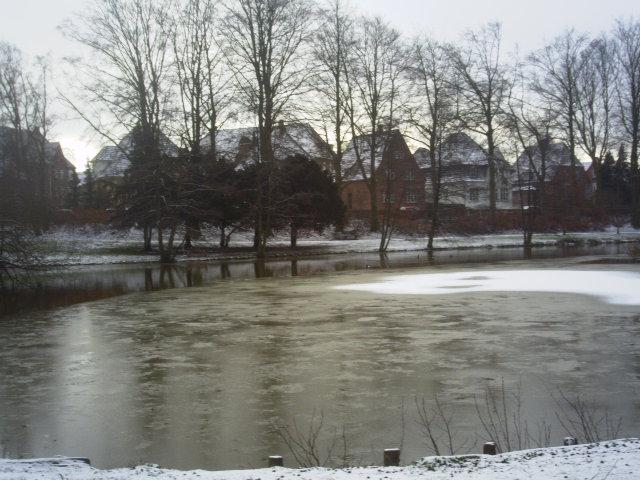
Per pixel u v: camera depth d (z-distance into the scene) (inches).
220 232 2262.6
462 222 2620.6
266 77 1814.7
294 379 494.0
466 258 1824.6
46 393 473.4
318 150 2251.5
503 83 2379.4
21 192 1690.5
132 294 1099.9
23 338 700.7
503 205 3570.4
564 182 2667.3
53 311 911.0
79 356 599.8
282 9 1798.7
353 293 1026.7
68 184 2967.5
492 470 233.9
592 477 212.8
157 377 512.1
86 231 2176.4
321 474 242.2
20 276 1349.7
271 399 443.5
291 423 393.4
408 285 1122.0
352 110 2241.6
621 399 421.7
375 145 2240.4
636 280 1085.8
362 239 2422.5
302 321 762.2
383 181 2321.6
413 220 2551.7
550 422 381.4
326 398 442.3
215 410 422.9
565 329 663.8
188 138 1750.7
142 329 739.4
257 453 347.9
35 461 286.0
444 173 2294.5
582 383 461.1
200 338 672.4
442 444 351.6
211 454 347.9
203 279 1343.5
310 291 1070.4
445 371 504.4
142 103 1692.9
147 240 1985.7
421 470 243.1
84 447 364.2
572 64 2546.8
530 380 471.8
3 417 419.2
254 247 2119.8
